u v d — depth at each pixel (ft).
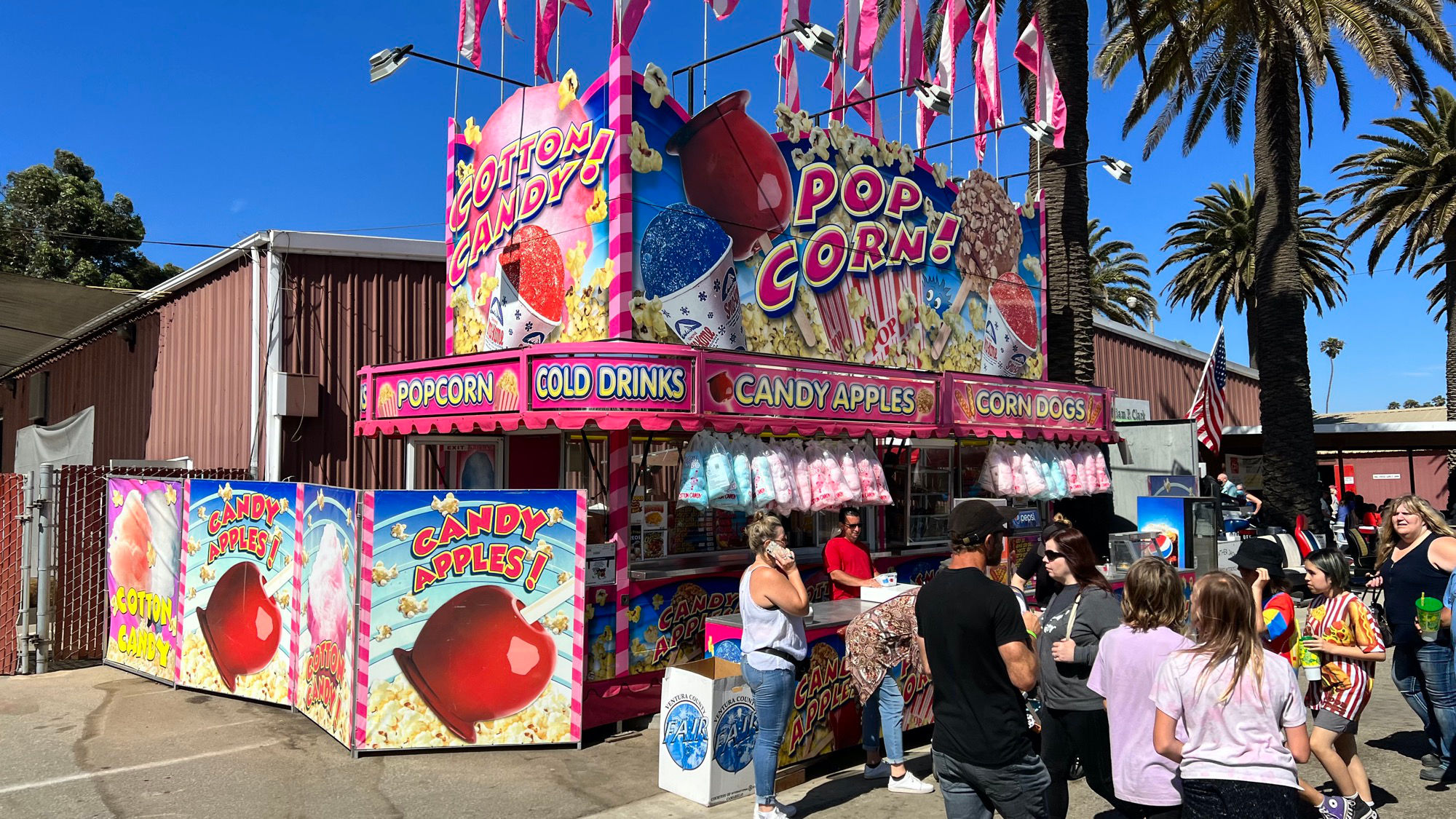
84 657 30.01
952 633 12.20
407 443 32.04
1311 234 98.32
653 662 23.99
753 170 27.96
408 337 39.78
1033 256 38.50
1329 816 15.34
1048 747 14.82
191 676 26.09
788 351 28.55
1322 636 16.03
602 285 25.26
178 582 26.61
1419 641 18.89
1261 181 53.52
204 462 41.88
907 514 32.30
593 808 17.69
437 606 20.90
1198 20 56.34
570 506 21.72
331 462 38.04
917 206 33.24
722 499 24.48
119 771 19.43
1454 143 74.33
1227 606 11.23
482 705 21.08
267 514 24.66
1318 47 49.83
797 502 25.90
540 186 27.73
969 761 12.00
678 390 23.36
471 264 30.99
